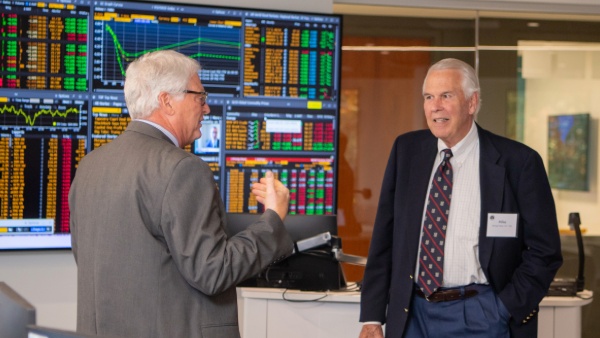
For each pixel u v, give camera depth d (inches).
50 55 158.7
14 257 160.9
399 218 108.8
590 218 200.5
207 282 75.6
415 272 106.0
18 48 156.9
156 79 80.8
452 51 199.5
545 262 104.2
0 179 156.6
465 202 105.0
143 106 81.4
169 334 77.9
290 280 131.0
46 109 158.7
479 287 103.4
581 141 201.3
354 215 197.5
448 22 199.0
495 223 103.1
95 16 160.9
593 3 197.5
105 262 78.7
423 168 108.4
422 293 105.1
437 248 104.1
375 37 197.8
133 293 77.9
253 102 170.9
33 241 158.9
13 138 157.1
